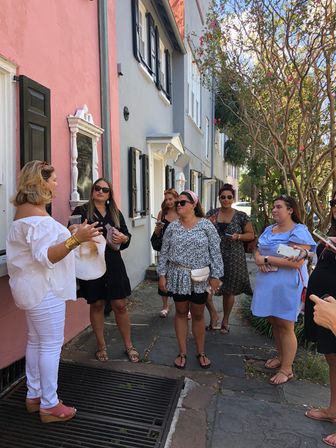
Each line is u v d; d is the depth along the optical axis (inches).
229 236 171.2
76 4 163.3
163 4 305.1
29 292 95.5
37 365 105.3
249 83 213.5
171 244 138.2
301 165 202.2
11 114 118.3
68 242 90.6
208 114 639.8
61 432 100.1
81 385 125.6
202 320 142.1
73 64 161.2
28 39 126.6
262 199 232.4
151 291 255.0
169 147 317.4
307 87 192.9
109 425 104.0
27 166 97.1
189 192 137.2
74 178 158.2
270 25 182.2
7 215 118.4
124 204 238.7
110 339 167.0
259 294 137.9
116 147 212.5
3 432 99.3
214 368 143.7
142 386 126.3
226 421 109.3
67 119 155.6
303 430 106.7
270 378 137.5
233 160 768.9
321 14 169.2
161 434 101.0
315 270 113.3
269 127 194.7
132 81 255.6
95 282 136.9
